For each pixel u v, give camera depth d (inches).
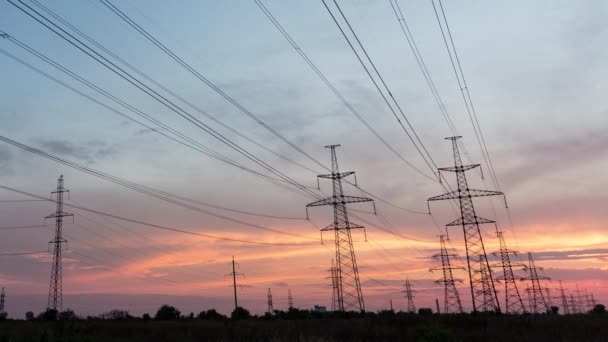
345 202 2982.3
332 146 3026.6
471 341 2242.9
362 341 2267.5
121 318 3914.9
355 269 2967.5
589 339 2230.6
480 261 2974.9
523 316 3356.3
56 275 3127.5
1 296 4121.6
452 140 2979.8
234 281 3895.2
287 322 3253.0
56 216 3208.7
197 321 4018.2
